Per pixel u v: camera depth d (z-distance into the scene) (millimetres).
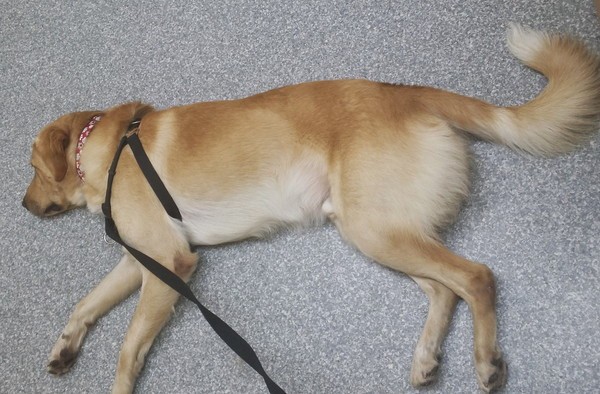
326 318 1663
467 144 1638
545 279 1535
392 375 1563
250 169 1607
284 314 1699
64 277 1943
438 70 1836
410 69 1865
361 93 1544
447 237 1631
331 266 1712
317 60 1978
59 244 1987
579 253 1533
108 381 1773
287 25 2059
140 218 1645
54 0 2408
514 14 1817
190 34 2164
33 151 1858
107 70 2215
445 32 1868
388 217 1476
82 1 2369
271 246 1777
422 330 1563
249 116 1602
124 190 1654
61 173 1743
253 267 1772
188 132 1629
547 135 1551
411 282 1632
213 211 1664
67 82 2244
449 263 1469
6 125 2232
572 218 1567
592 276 1506
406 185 1466
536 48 1616
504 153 1665
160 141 1645
